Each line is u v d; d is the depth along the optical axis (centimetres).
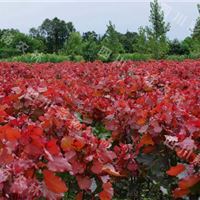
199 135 371
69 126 374
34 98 541
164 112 432
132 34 5394
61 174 374
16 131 285
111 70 1259
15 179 242
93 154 332
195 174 339
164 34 3719
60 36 5353
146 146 428
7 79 918
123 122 487
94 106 575
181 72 1255
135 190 462
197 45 3662
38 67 1535
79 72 1273
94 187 340
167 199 484
